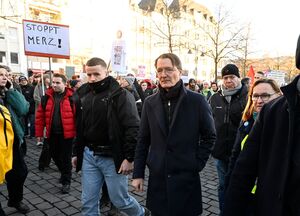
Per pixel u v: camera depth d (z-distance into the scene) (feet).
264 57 101.45
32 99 29.71
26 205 13.10
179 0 80.94
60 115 15.30
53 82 15.89
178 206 7.80
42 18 103.04
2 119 10.34
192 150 8.01
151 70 153.58
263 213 4.99
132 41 144.66
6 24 91.15
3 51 91.81
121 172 9.46
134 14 144.05
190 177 7.93
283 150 4.76
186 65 167.22
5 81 11.57
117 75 24.59
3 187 16.10
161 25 119.44
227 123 11.51
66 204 13.97
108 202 13.56
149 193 8.30
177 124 7.98
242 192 5.45
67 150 15.37
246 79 17.60
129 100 9.71
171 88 8.01
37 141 27.96
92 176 9.98
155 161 8.08
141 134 8.79
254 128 5.41
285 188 4.63
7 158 10.47
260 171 5.13
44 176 18.08
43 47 19.99
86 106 9.98
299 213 4.52
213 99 12.21
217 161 11.96
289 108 4.61
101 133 9.70
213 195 15.37
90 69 9.72
